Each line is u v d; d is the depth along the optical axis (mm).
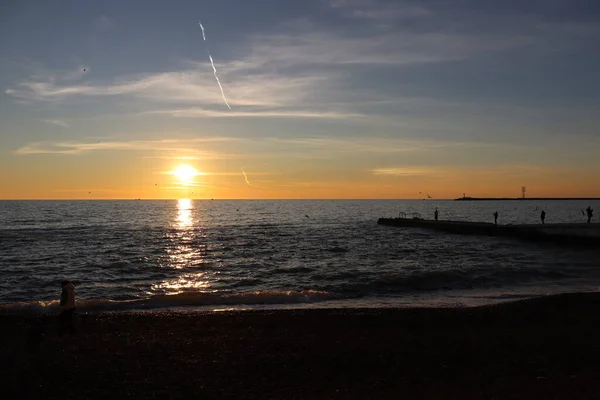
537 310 18641
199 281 29250
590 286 26516
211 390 10797
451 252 42312
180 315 18656
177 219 108250
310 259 39062
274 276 30672
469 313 18594
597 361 12109
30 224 85625
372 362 12617
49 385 11102
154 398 10398
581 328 15883
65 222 92688
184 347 14258
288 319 17984
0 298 24297
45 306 20844
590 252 41219
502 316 17922
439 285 26516
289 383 11195
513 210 175500
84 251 44562
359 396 10117
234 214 139125
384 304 22062
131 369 12266
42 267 34312
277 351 13828
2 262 36969
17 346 14305
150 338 15320
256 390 10758
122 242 53250
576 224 48781
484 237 53844
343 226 80188
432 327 16656
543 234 47219
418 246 47625
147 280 29719
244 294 23125
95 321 17562
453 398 9727
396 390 10430
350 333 15875
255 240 55812
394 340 14766
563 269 31891
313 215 132750
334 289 25703
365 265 35125
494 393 9852
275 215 132750
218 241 54750
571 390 9742
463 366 12031
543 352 13000
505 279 28203
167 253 43375
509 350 13266
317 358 13094
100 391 10789
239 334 15867
